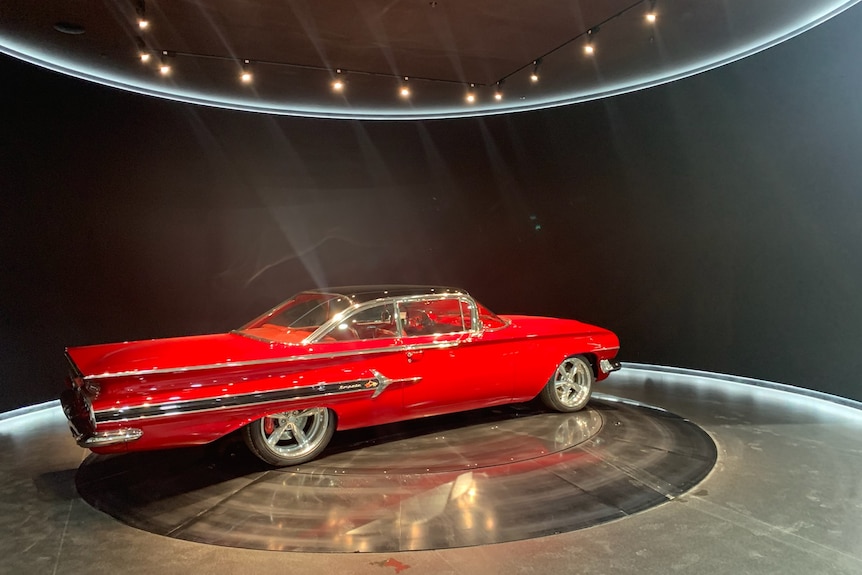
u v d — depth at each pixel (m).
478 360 4.81
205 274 7.72
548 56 6.58
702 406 5.99
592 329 5.67
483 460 4.18
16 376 6.17
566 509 3.40
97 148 6.85
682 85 7.45
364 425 4.37
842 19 5.70
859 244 5.75
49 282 6.45
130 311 7.13
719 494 3.66
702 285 7.52
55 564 2.83
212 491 3.69
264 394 3.81
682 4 5.36
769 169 6.63
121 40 5.80
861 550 2.96
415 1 5.08
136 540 3.08
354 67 6.73
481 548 2.96
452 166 8.96
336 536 3.07
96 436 3.36
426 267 8.91
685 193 7.58
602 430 4.95
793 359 6.54
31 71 6.25
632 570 2.76
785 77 6.35
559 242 8.65
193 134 7.67
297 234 8.34
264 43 5.94
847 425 5.26
